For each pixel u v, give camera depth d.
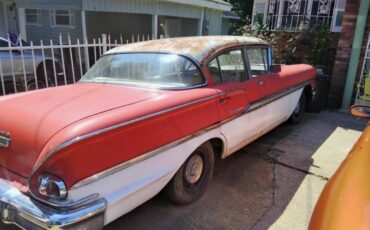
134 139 2.38
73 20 12.92
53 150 2.04
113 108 2.48
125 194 2.33
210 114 3.13
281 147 4.87
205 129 3.08
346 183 1.82
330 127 5.96
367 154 2.04
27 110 2.50
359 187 1.71
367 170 1.84
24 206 2.14
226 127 3.41
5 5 15.17
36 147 2.18
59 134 2.12
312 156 4.55
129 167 2.36
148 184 2.51
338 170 2.13
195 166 3.20
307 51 8.73
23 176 2.31
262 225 2.96
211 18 15.82
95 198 2.17
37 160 2.14
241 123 3.71
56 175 2.06
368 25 6.70
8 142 2.37
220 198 3.40
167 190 3.04
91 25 12.84
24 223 2.20
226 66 3.66
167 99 2.76
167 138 2.64
